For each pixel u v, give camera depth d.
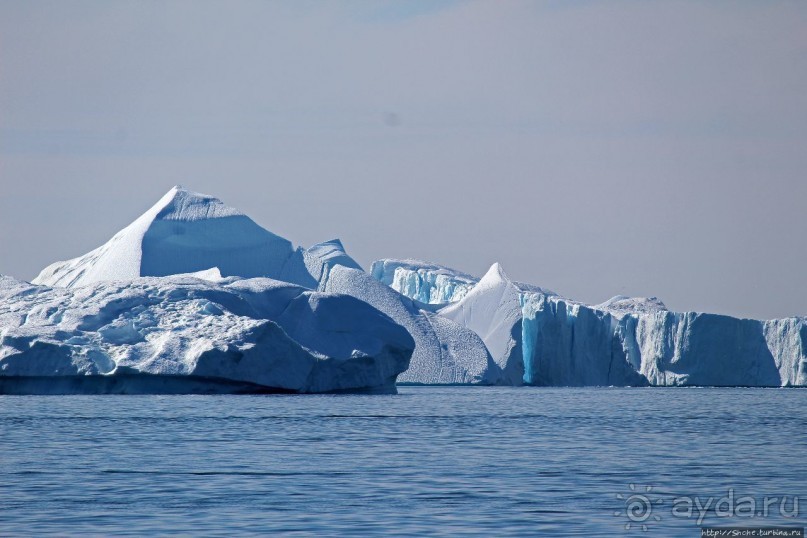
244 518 128.62
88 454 192.12
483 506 137.38
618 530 122.81
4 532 119.75
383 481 159.88
